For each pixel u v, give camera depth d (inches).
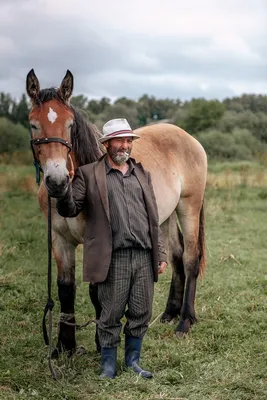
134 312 148.0
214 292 228.1
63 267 162.9
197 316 202.1
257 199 514.6
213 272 261.7
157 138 199.5
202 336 182.2
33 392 138.6
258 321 194.2
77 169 147.1
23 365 158.6
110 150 143.4
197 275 201.0
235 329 185.2
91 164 146.6
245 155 1302.9
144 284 146.1
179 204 203.0
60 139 139.2
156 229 145.9
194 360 160.7
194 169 204.2
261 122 1519.4
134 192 144.3
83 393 138.0
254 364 155.9
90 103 2108.8
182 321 189.2
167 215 193.2
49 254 148.7
